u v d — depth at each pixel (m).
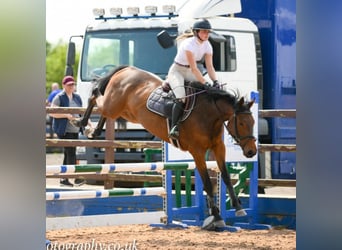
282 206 11.68
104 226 11.34
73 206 12.60
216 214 10.82
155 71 14.24
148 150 12.57
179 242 9.49
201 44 10.77
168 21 14.28
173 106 10.73
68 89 14.77
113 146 13.02
